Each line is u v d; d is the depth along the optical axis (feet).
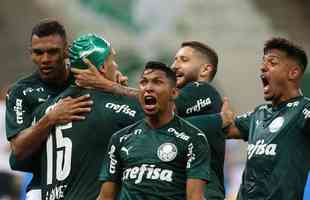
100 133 56.49
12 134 58.85
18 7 161.27
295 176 54.85
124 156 54.19
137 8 159.02
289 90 56.85
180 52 62.75
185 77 62.18
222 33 160.56
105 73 58.49
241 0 162.81
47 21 58.08
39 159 59.21
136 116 56.80
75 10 161.07
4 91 116.57
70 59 57.98
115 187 54.95
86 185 56.13
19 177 103.65
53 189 56.85
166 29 158.81
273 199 54.80
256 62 159.22
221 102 61.41
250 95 157.38
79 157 56.34
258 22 161.99
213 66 62.95
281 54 56.90
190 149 53.21
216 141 59.31
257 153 56.08
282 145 55.26
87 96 56.95
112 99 57.21
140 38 158.40
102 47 58.29
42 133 56.85
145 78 53.88
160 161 53.21
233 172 112.06
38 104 59.16
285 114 56.18
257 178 55.67
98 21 159.94
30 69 156.97
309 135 55.31
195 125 58.95
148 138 53.93
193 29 159.74
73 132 56.54
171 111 54.39
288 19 163.22
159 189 52.80
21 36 159.53
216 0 161.79
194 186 52.54
